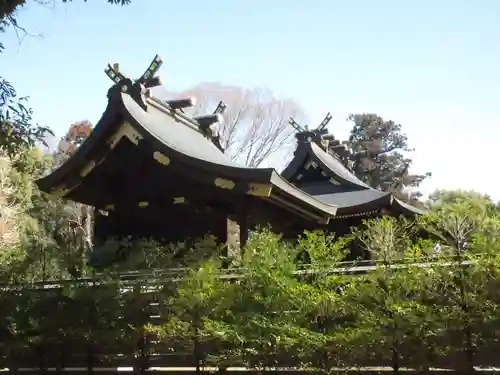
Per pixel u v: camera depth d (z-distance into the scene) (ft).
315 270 20.51
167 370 21.50
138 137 32.63
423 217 21.75
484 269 17.84
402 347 18.51
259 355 19.65
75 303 22.97
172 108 42.32
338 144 74.02
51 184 33.83
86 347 22.85
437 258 18.83
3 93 22.12
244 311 20.07
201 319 20.65
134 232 35.45
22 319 23.58
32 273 25.46
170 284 21.80
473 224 19.24
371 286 18.92
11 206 64.03
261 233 27.55
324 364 19.10
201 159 30.76
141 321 21.98
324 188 62.23
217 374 20.61
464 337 18.06
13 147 23.32
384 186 127.13
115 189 35.47
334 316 19.52
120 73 35.42
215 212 33.68
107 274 23.50
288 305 19.83
